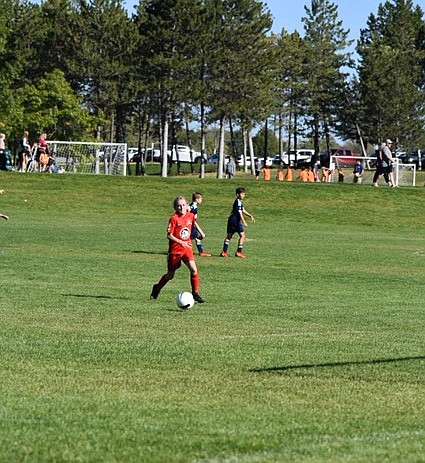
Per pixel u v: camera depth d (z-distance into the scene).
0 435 12.35
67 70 146.75
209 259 46.38
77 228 65.06
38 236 56.91
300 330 23.55
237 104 144.88
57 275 36.78
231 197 90.69
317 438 12.41
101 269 39.72
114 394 15.24
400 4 189.88
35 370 17.23
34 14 146.50
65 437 12.29
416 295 32.91
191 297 27.42
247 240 59.88
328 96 184.00
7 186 89.50
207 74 144.50
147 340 21.23
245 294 32.19
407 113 173.25
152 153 199.38
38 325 23.39
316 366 18.14
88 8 142.88
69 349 19.69
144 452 11.57
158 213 83.62
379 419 13.73
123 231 63.22
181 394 15.37
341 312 27.58
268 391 15.73
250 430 12.83
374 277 39.16
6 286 32.41
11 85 150.12
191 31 138.25
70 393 15.24
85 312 26.25
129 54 142.88
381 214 86.25
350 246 57.03
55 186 90.81
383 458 11.37
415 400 15.15
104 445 11.90
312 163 141.62
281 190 93.19
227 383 16.36
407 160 177.75
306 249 53.88
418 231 76.56
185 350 19.84
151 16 138.50
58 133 142.38
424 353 19.92
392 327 24.45
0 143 98.94
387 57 174.50
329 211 86.56
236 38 141.50
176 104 144.12
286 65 179.88
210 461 11.16
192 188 93.44
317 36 186.75
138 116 160.38
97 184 92.69
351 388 16.08
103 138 166.25
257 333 22.84
